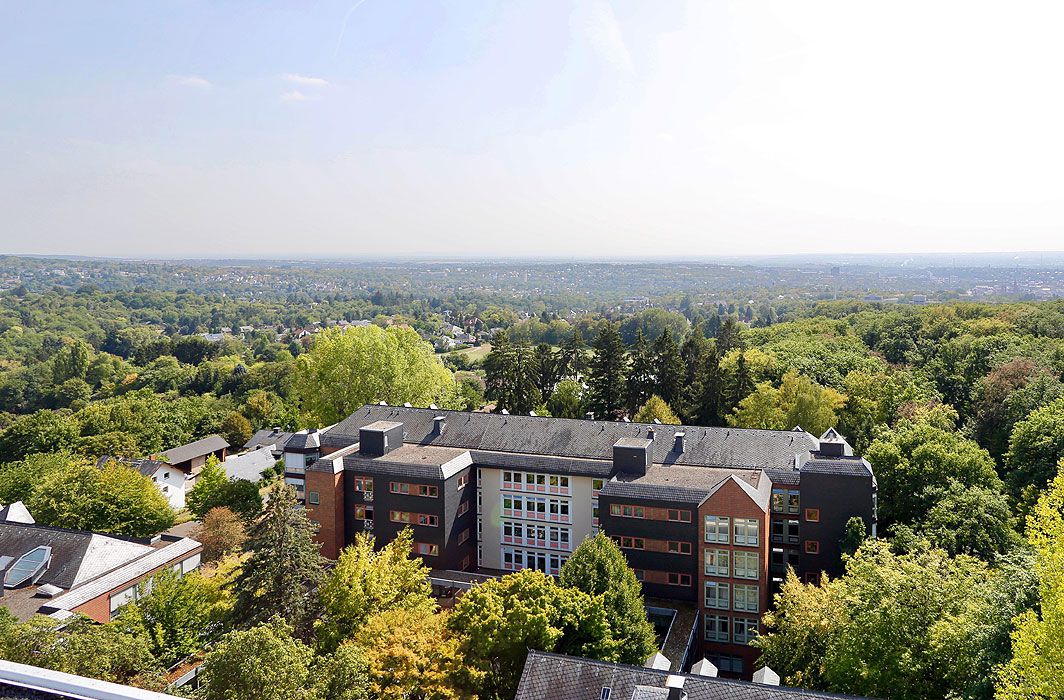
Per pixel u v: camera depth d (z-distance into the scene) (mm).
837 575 65375
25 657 36375
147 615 54188
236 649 33844
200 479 99688
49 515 79562
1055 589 34125
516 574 48875
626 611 51250
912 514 68750
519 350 126562
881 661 41531
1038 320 141625
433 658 42219
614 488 66562
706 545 63344
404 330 115688
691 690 36031
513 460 74750
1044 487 71875
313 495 74125
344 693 35750
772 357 133375
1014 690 33062
